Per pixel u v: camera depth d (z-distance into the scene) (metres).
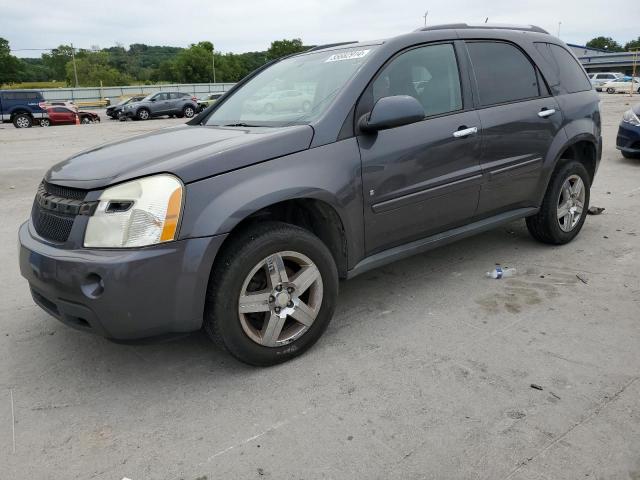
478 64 3.93
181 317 2.64
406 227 3.50
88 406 2.71
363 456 2.27
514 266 4.35
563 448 2.26
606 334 3.20
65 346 3.33
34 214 3.05
